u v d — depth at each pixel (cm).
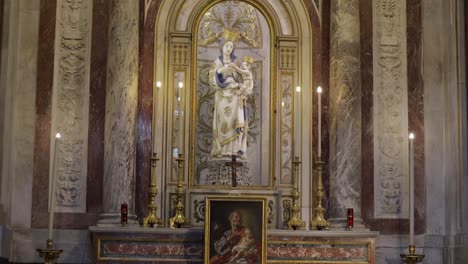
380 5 1473
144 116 1446
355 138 1390
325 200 1442
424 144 1438
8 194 1376
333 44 1425
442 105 1445
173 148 1453
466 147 1387
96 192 1399
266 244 1270
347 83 1401
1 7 1386
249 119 1484
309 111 1473
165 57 1475
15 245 1362
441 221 1417
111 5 1403
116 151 1359
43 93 1413
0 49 1382
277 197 1430
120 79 1375
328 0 1499
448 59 1443
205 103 1486
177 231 1291
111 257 1288
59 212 1387
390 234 1412
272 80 1485
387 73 1455
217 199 1275
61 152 1405
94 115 1417
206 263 1259
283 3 1506
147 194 1428
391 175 1429
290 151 1468
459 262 1368
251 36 1508
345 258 1307
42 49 1425
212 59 1498
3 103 1378
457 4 1439
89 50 1434
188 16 1494
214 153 1440
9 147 1381
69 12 1443
